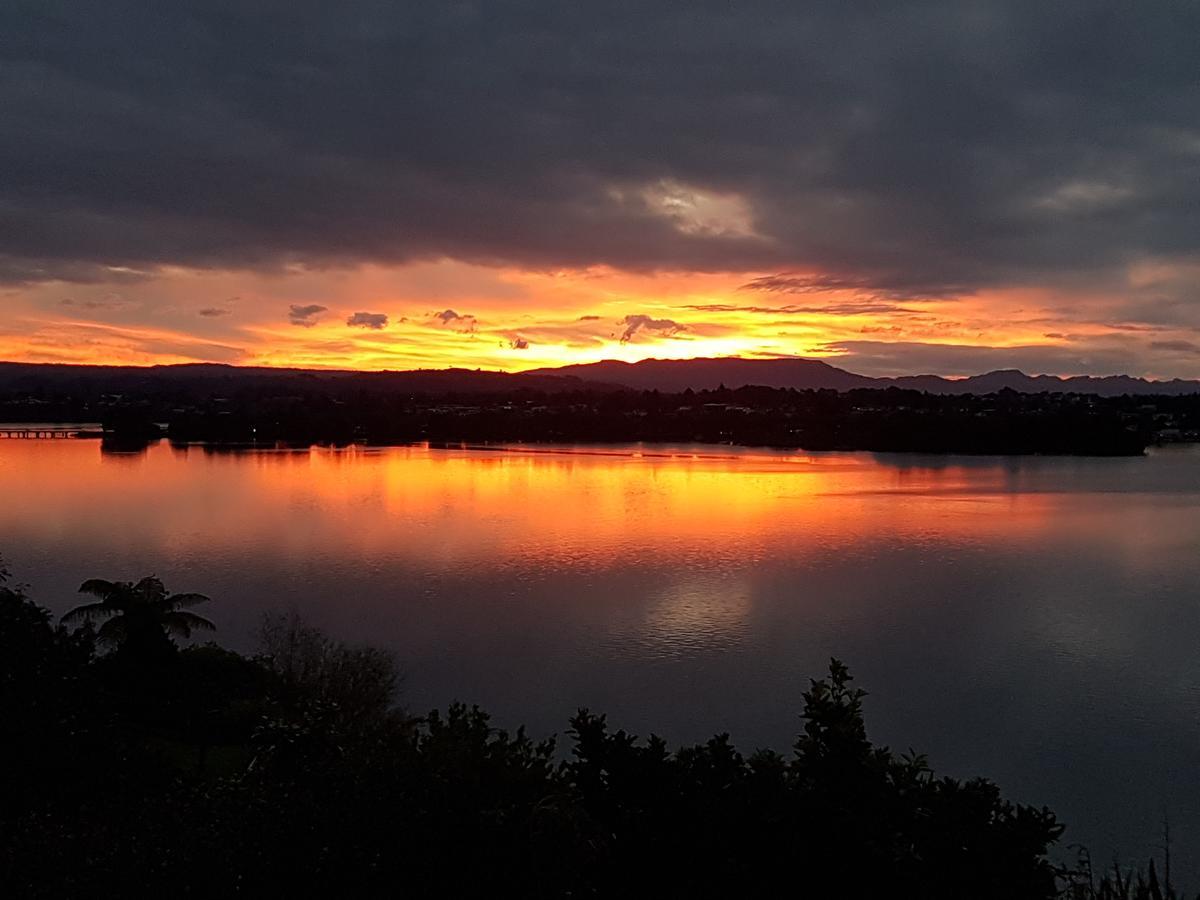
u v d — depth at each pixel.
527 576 59.56
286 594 53.75
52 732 13.05
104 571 58.88
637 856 7.55
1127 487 108.75
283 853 5.81
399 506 89.88
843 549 69.56
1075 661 42.75
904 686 39.12
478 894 5.91
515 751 6.67
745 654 43.34
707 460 148.50
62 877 5.67
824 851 7.31
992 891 6.83
